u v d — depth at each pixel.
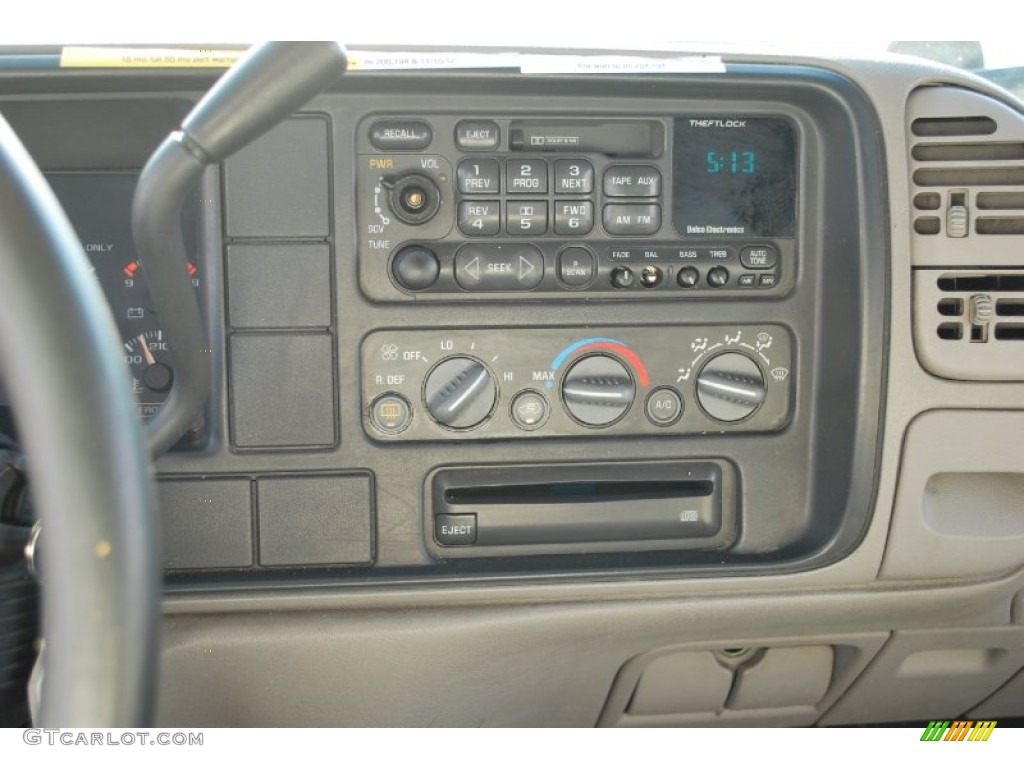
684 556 1.26
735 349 1.24
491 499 1.24
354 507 1.21
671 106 1.20
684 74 1.17
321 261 1.18
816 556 1.24
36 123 1.15
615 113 1.20
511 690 1.29
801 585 1.24
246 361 1.19
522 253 1.19
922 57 1.23
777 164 1.23
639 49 1.18
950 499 1.24
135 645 0.53
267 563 1.21
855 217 1.19
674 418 1.24
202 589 1.18
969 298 1.19
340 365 1.20
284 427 1.20
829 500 1.25
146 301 1.18
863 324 1.19
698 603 1.24
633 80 1.17
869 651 1.33
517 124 1.19
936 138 1.19
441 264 1.19
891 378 1.20
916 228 1.19
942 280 1.19
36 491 0.53
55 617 0.52
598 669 1.30
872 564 1.23
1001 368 1.20
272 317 1.19
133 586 0.53
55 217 0.56
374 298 1.19
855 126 1.19
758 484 1.27
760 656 1.37
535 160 1.19
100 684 0.52
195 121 0.82
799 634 1.29
